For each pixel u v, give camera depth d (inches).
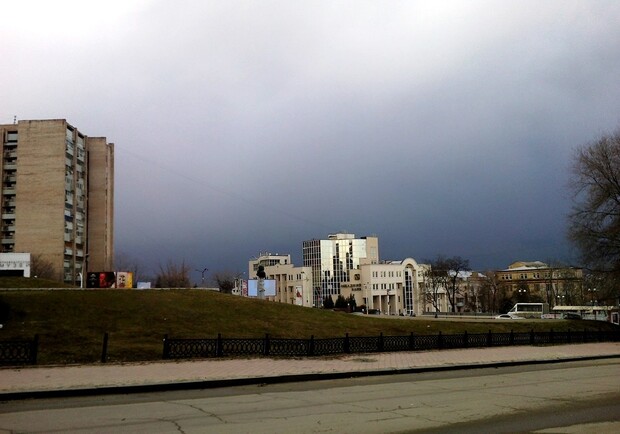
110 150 3806.6
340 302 4517.7
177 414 406.9
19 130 3255.4
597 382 602.9
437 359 856.9
